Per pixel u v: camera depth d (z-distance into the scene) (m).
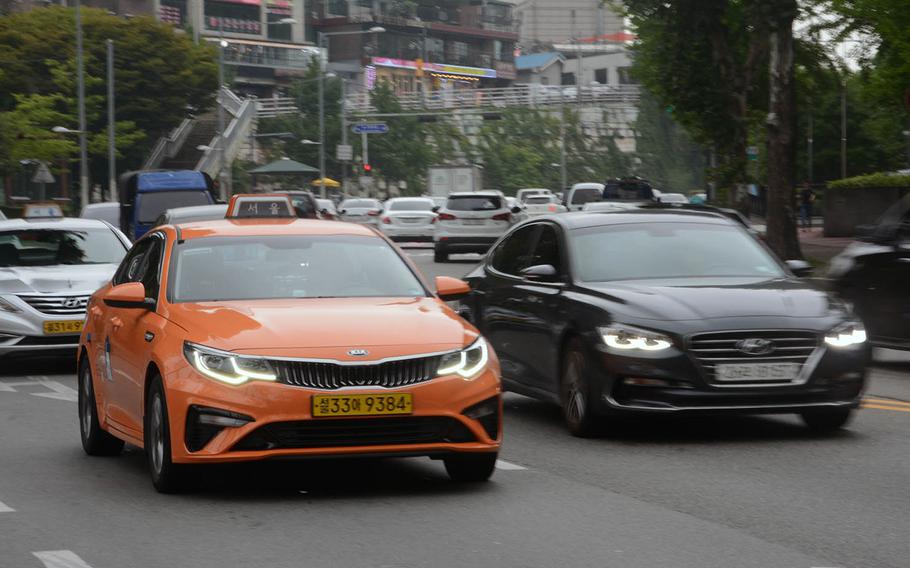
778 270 16.25
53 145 96.94
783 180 44.75
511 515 11.00
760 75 63.81
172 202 45.94
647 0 55.47
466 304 18.61
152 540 10.17
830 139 119.94
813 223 99.62
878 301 21.77
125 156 111.75
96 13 114.44
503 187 162.88
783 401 14.42
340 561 9.43
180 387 11.46
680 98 56.69
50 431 16.44
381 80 151.12
